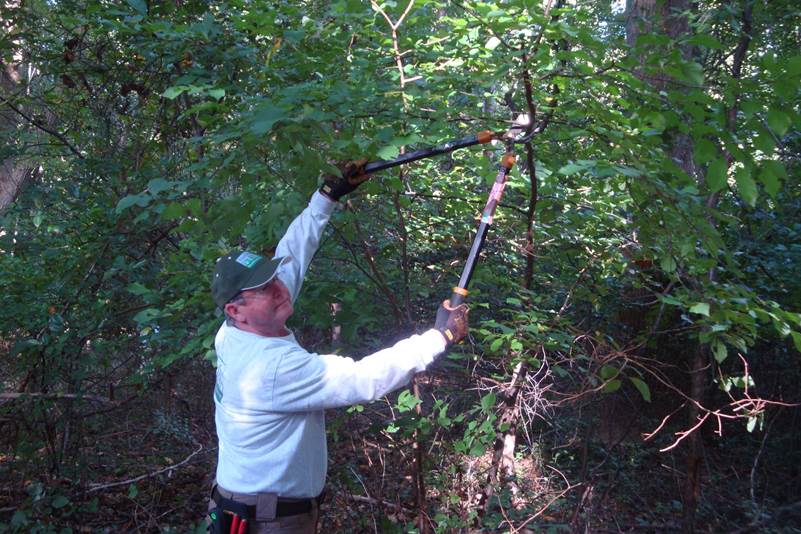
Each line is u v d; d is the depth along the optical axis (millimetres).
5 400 4234
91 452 4938
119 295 4293
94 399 4539
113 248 4219
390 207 3561
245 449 2039
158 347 3943
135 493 4363
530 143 2949
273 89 3057
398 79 2959
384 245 3582
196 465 5312
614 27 5145
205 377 5527
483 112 3293
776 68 2068
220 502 2086
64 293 4129
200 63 3322
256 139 2229
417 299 4059
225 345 2154
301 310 3111
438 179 4172
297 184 2443
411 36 3100
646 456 5609
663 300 2873
